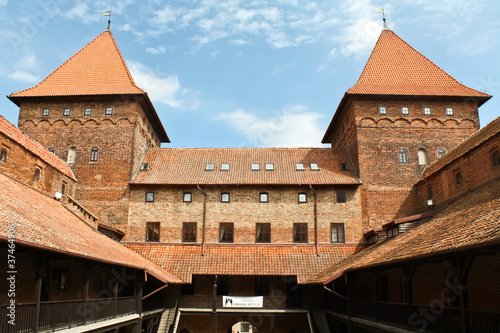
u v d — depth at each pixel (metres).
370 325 18.22
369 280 24.91
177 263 27.42
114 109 31.05
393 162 30.12
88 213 25.33
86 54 34.03
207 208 29.73
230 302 26.45
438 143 30.39
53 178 23.55
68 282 19.34
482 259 14.55
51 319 13.27
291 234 29.27
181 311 26.73
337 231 29.27
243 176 30.53
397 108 30.89
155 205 29.75
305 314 26.95
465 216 15.67
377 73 32.66
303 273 26.58
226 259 27.72
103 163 30.19
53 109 31.28
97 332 16.02
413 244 16.20
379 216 29.31
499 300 13.45
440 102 31.00
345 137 34.12
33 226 13.95
